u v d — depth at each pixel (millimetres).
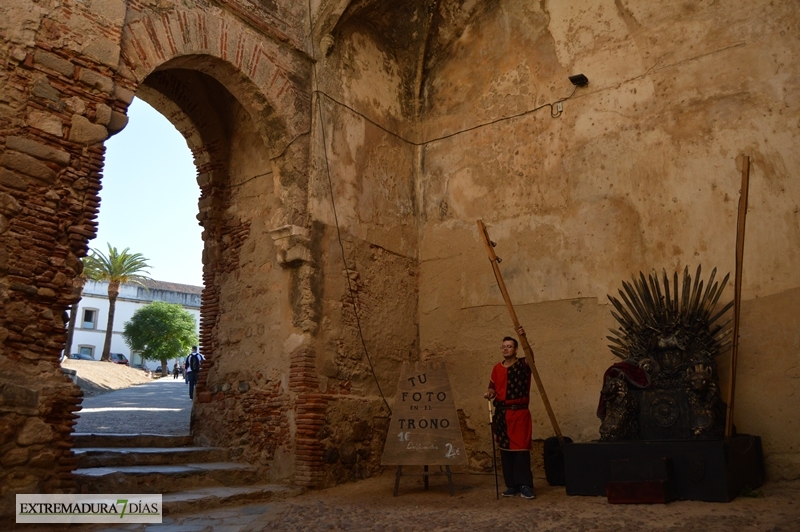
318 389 7242
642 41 7777
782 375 6289
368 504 5883
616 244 7500
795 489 5750
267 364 7562
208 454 7230
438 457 6242
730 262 6754
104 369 27297
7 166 5160
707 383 5906
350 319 7848
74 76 5668
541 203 8164
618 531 4410
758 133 6805
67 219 5484
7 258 5066
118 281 36625
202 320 8531
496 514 5145
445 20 9328
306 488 6754
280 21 7824
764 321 6465
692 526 4441
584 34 8234
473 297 8492
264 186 8148
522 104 8586
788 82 6715
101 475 5590
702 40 7363
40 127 5387
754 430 6336
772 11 6969
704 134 7145
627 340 6824
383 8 8953
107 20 5973
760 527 4371
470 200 8781
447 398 6414
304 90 7965
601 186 7734
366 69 8859
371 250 8359
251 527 4969
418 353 8742
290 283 7531
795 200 6480
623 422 6008
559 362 7637
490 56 9031
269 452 7227
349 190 8203
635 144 7586
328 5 8133
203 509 5676
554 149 8188
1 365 4918
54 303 5328
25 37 5391
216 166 8664
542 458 7512
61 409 5195
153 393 20500
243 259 8195
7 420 4867
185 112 8695
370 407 7812
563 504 5410
